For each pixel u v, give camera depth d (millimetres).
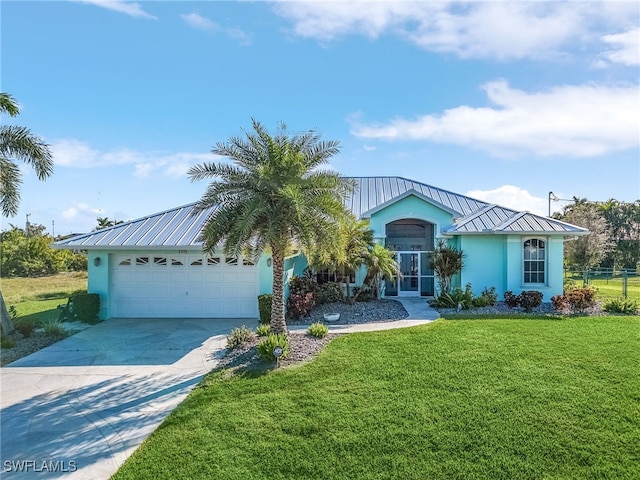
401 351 11484
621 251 46375
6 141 15609
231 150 12859
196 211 12570
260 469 6043
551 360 10508
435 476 5812
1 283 35125
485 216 21391
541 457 6227
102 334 14820
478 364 10258
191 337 14344
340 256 13367
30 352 12609
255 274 17688
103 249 17172
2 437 7266
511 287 19922
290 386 9141
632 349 11398
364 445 6617
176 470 6062
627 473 5816
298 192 11508
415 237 22062
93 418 7992
